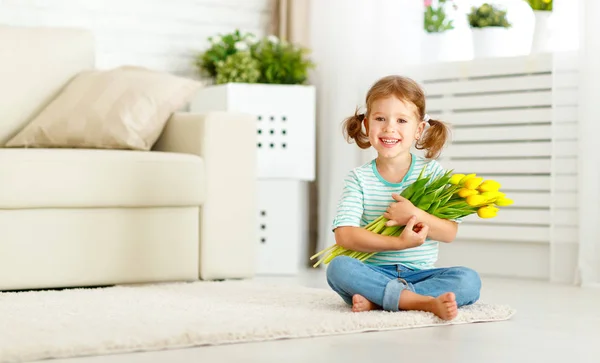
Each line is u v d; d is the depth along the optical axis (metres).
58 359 1.81
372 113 2.48
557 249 3.63
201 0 4.48
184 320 2.21
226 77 4.12
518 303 2.85
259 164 3.98
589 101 3.51
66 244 3.05
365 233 2.41
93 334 1.98
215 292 2.88
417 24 4.16
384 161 2.53
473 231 3.98
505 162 3.92
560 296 3.09
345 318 2.19
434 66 4.10
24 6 4.05
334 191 4.26
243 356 1.83
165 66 4.39
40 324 2.13
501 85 3.91
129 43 4.30
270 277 3.78
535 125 3.84
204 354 1.85
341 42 4.26
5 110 3.51
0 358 1.77
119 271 3.14
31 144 3.40
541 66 3.80
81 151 3.11
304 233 4.46
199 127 3.35
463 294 2.42
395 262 2.47
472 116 4.01
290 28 4.51
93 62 3.80
